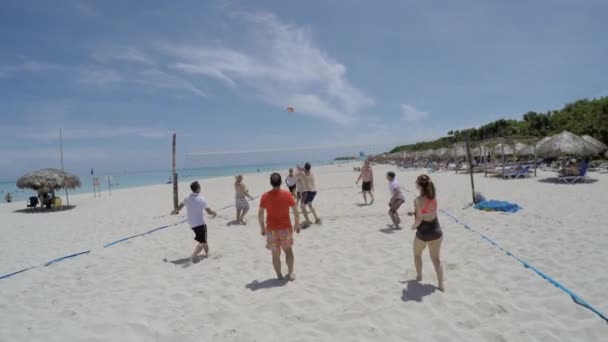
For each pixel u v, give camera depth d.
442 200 9.09
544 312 2.78
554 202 7.88
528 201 8.27
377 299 3.15
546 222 5.77
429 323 2.70
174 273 4.22
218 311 3.06
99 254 5.33
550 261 3.90
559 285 3.19
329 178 21.77
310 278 3.81
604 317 2.62
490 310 2.85
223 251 5.13
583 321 2.61
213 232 6.55
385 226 6.20
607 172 15.11
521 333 2.49
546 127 29.66
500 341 2.42
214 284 3.75
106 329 2.84
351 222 6.68
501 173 15.97
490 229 5.54
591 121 20.25
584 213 6.38
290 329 2.72
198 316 3.00
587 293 3.06
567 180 12.49
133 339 2.66
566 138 12.49
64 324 2.98
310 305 3.12
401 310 2.93
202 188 19.28
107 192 20.31
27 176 12.26
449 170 23.84
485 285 3.35
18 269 4.75
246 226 7.02
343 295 3.30
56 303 3.48
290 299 3.26
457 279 3.53
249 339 2.59
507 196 9.35
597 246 4.34
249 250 5.11
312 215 7.79
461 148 22.69
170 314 3.06
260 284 3.70
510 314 2.77
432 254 3.35
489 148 21.73
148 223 8.05
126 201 13.95
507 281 3.41
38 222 9.27
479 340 2.44
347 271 3.96
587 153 12.20
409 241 5.07
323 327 2.72
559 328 2.53
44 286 4.00
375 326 2.69
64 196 18.31
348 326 2.70
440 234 3.27
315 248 5.01
